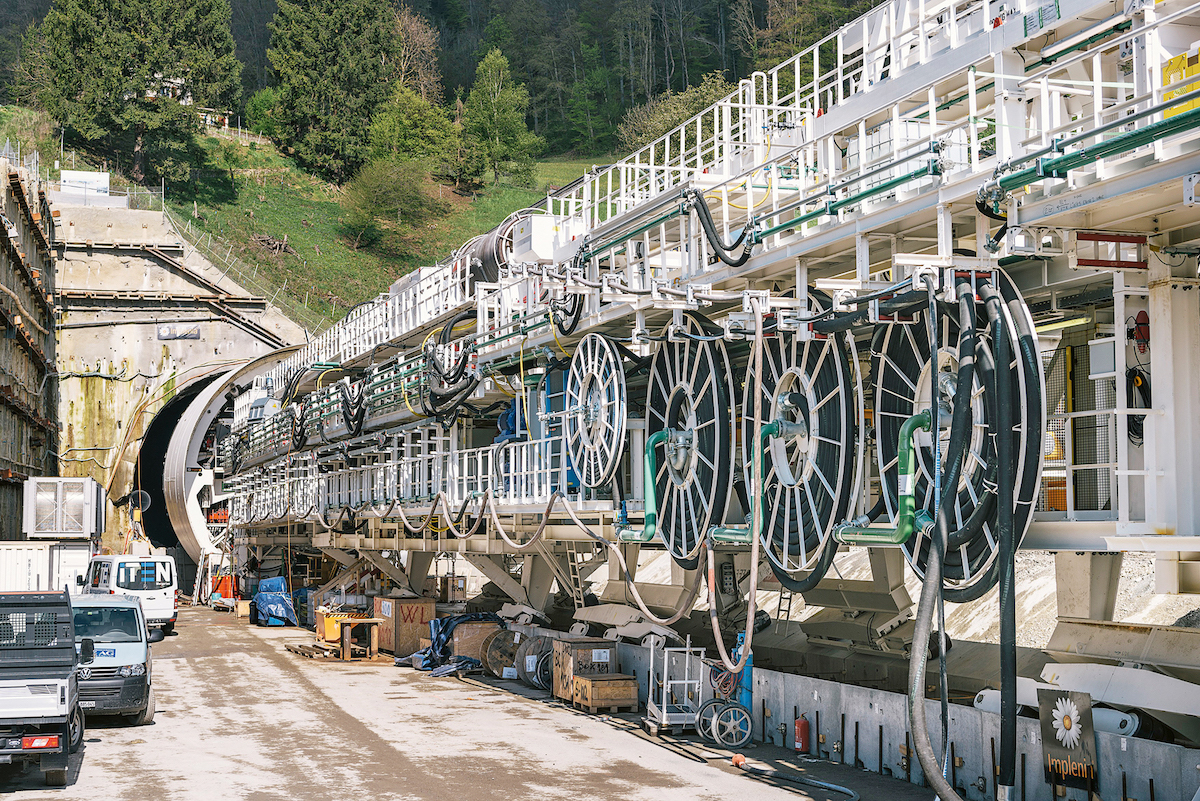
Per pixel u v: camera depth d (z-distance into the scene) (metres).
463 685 23.31
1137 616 20.42
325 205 105.50
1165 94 10.26
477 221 108.94
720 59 128.50
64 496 38.69
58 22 97.56
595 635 23.67
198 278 57.84
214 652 30.44
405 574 33.69
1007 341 11.14
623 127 84.31
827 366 14.41
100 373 56.31
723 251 14.98
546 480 21.03
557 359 21.36
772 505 15.99
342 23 116.62
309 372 39.78
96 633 17.91
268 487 46.94
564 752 15.51
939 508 10.75
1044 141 10.67
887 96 15.84
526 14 144.50
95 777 13.79
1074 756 11.10
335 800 12.55
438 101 133.12
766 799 12.50
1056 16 12.61
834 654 20.80
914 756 13.34
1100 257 12.01
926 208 11.95
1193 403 11.09
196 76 107.62
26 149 91.75
